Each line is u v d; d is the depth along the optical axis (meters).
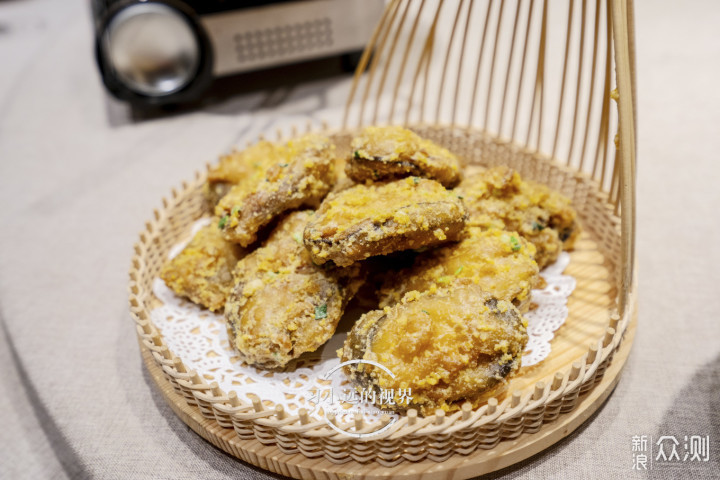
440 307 0.31
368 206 0.34
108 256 0.47
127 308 0.42
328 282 0.35
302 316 0.34
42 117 0.65
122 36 0.56
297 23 0.61
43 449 0.39
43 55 0.77
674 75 0.60
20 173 0.56
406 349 0.31
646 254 0.42
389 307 0.34
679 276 0.41
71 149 0.59
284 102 0.64
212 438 0.32
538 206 0.39
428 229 0.32
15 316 0.42
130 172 0.56
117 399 0.37
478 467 0.30
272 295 0.34
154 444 0.34
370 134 0.37
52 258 0.47
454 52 0.69
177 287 0.38
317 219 0.34
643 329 0.38
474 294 0.32
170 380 0.32
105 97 0.68
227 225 0.37
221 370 0.35
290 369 0.34
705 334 0.37
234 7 0.58
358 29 0.63
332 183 0.40
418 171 0.36
